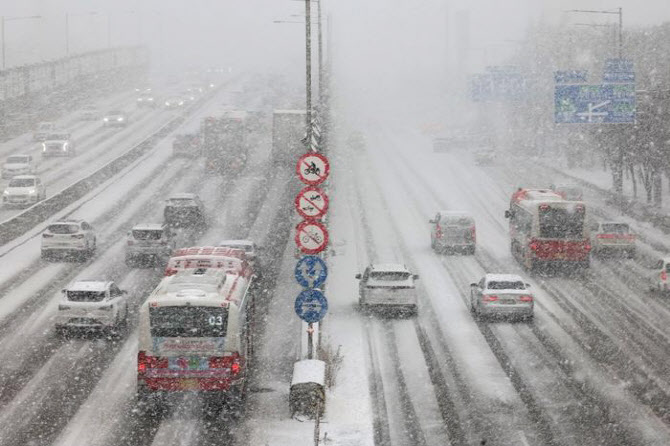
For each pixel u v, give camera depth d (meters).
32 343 43.34
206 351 32.44
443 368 39.59
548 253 61.44
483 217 88.31
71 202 88.50
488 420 32.59
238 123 107.12
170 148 128.75
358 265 65.00
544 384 37.09
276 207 86.69
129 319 48.22
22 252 67.38
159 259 63.12
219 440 30.52
